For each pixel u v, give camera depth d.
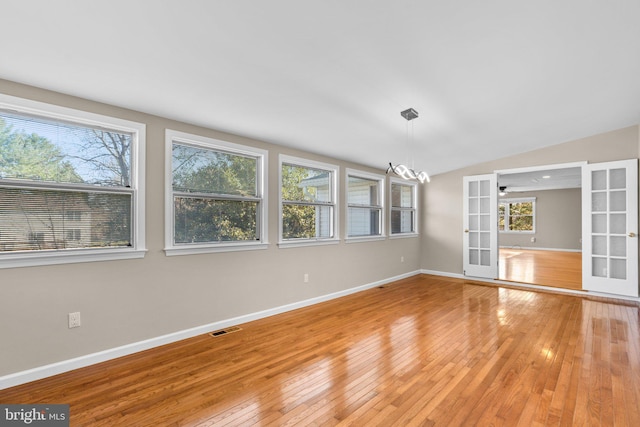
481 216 6.03
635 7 1.97
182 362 2.65
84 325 2.57
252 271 3.76
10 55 1.99
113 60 2.12
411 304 4.43
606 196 4.78
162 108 2.88
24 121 2.39
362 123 3.58
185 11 1.74
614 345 2.98
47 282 2.41
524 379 2.36
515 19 2.04
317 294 4.54
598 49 2.42
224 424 1.85
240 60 2.25
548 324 3.58
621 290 4.65
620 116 4.11
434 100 3.13
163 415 1.94
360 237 5.24
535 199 11.35
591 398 2.11
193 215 3.33
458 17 1.98
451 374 2.44
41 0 1.59
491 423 1.86
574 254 9.71
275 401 2.09
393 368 2.54
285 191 4.27
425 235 6.82
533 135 4.62
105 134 2.78
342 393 2.18
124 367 2.56
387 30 2.06
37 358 2.36
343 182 5.03
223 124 3.33
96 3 1.63
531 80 2.88
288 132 3.68
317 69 2.45
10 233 2.31
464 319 3.77
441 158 5.40
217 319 3.42
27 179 2.38
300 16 1.87
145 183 2.93
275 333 3.32
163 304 3.03
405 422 1.87
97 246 2.69
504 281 5.74
